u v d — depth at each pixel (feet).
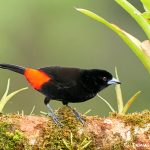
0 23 64.90
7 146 18.62
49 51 67.26
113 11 72.84
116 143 19.25
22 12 65.77
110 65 67.62
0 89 60.49
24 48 66.28
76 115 19.49
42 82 22.62
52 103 55.01
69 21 68.13
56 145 18.84
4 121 18.84
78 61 67.56
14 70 23.21
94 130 19.26
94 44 68.18
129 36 21.91
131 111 61.16
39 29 66.80
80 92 22.93
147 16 21.77
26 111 59.11
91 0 71.20
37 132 18.86
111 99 58.44
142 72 66.74
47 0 66.90
